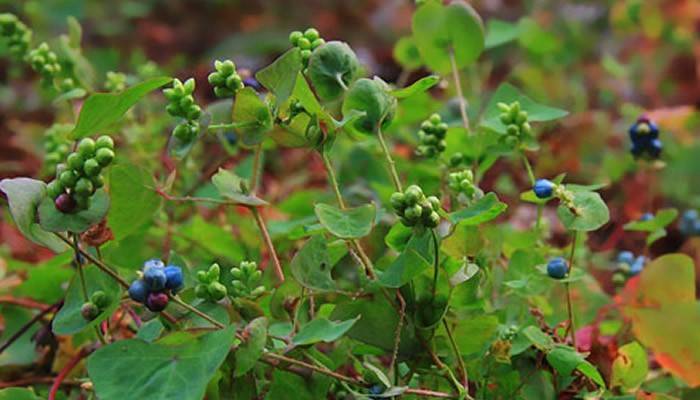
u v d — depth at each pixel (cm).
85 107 52
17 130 97
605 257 69
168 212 69
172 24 160
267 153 88
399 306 54
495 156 64
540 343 55
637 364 58
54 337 62
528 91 104
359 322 54
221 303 54
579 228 54
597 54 127
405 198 52
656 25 117
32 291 65
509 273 60
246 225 68
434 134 61
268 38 154
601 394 56
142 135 74
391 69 134
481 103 77
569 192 55
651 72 116
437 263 53
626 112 93
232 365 53
